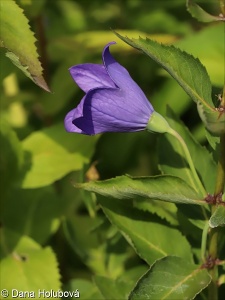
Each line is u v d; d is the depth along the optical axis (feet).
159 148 1.83
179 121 1.85
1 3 1.67
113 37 2.30
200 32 2.21
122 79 1.59
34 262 1.95
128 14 2.74
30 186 2.03
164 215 1.86
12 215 2.11
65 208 2.14
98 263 2.08
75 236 2.09
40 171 2.05
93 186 1.63
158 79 2.60
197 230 1.85
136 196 1.63
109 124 1.60
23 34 1.66
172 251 1.78
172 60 1.55
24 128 2.33
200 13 1.63
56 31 2.63
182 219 1.85
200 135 2.34
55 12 2.70
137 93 1.60
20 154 2.03
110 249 2.08
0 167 2.02
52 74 2.40
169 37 2.37
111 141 2.47
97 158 2.45
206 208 1.73
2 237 2.04
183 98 2.33
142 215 1.79
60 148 2.08
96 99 1.57
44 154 2.08
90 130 1.60
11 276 1.92
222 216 1.58
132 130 1.62
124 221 1.78
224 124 1.47
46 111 2.29
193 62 1.56
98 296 1.98
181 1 2.74
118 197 1.65
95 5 2.76
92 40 2.30
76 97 2.45
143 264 2.14
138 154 2.52
